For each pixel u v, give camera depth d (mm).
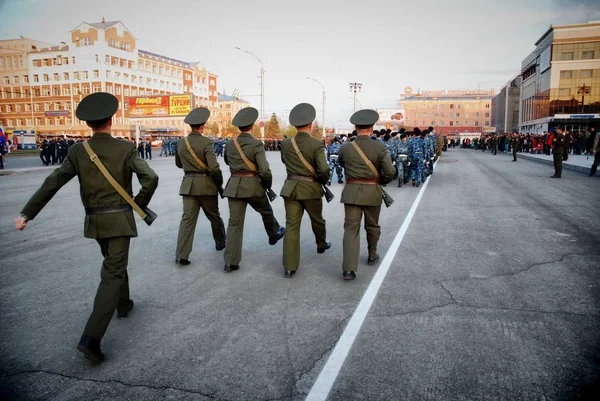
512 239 6754
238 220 5277
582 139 32031
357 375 2959
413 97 112188
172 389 2830
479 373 2965
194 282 4887
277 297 4402
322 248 5926
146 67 76062
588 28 49188
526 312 3953
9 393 2785
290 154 5062
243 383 2883
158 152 52250
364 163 4930
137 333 3633
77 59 69125
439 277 4953
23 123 74688
